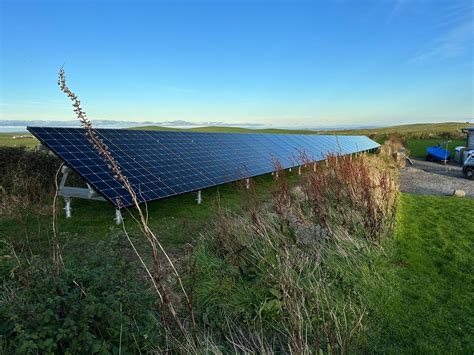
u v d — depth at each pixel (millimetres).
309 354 3197
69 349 2590
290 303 3809
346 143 29688
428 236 7648
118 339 2971
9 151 10773
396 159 25922
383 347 3725
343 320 4008
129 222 8367
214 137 16141
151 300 3660
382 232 7016
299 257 5020
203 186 10406
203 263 4914
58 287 3184
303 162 9477
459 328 4055
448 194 15562
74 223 8125
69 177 11148
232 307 4180
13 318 2605
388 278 5312
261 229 5473
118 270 3846
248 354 3297
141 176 9055
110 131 10547
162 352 3041
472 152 24281
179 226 8031
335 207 7371
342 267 5262
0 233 6668
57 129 8578
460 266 5926
